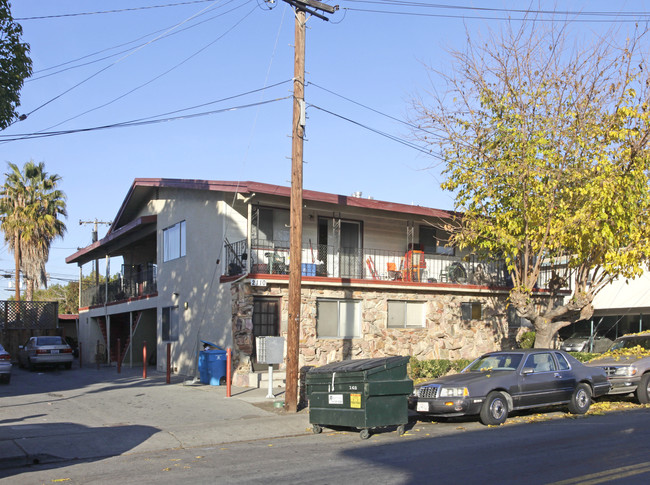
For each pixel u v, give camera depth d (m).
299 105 13.99
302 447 10.51
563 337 29.34
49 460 9.76
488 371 13.12
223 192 19.56
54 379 20.84
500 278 24.12
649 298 26.02
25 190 38.62
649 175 16.92
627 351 16.56
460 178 18.06
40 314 32.31
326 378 11.80
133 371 23.88
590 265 18.12
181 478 8.26
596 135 16.52
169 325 23.36
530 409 14.67
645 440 10.03
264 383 17.47
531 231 17.41
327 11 14.33
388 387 11.43
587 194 16.31
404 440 10.99
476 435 11.22
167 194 24.06
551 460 8.62
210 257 20.17
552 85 16.62
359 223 22.27
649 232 17.17
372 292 20.22
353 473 8.20
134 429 11.74
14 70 13.09
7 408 14.16
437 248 24.14
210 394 16.12
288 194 18.61
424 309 21.67
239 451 10.30
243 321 17.62
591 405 15.30
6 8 12.79
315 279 18.64
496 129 17.47
